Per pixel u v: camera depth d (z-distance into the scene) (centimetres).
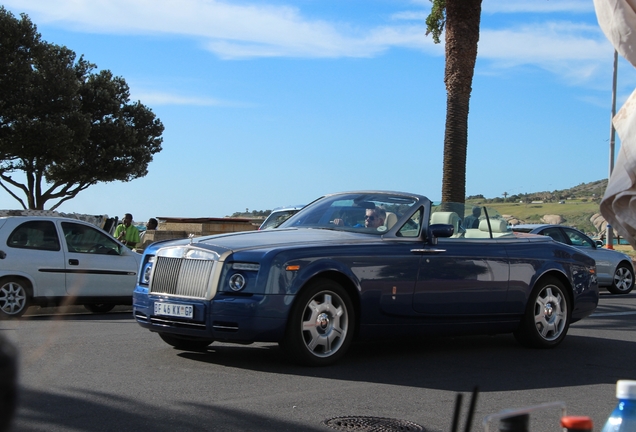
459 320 784
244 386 592
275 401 544
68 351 728
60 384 575
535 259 847
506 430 162
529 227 1722
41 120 3662
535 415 537
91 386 571
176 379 610
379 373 670
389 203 790
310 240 704
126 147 4197
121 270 1231
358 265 704
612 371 725
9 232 1132
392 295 725
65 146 3669
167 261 694
